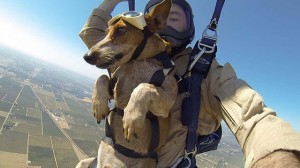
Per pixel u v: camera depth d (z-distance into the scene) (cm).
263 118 40
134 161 55
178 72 64
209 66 57
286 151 32
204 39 59
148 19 57
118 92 57
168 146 60
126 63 59
